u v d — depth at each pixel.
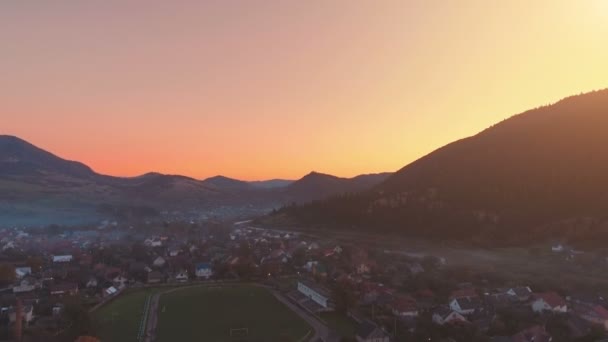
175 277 196.00
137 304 152.75
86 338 104.19
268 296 164.25
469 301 132.75
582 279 163.12
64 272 193.38
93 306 149.50
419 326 116.88
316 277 182.00
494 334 111.81
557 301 129.12
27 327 124.12
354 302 139.38
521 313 125.44
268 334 120.50
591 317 120.94
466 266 191.12
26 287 168.62
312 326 127.06
